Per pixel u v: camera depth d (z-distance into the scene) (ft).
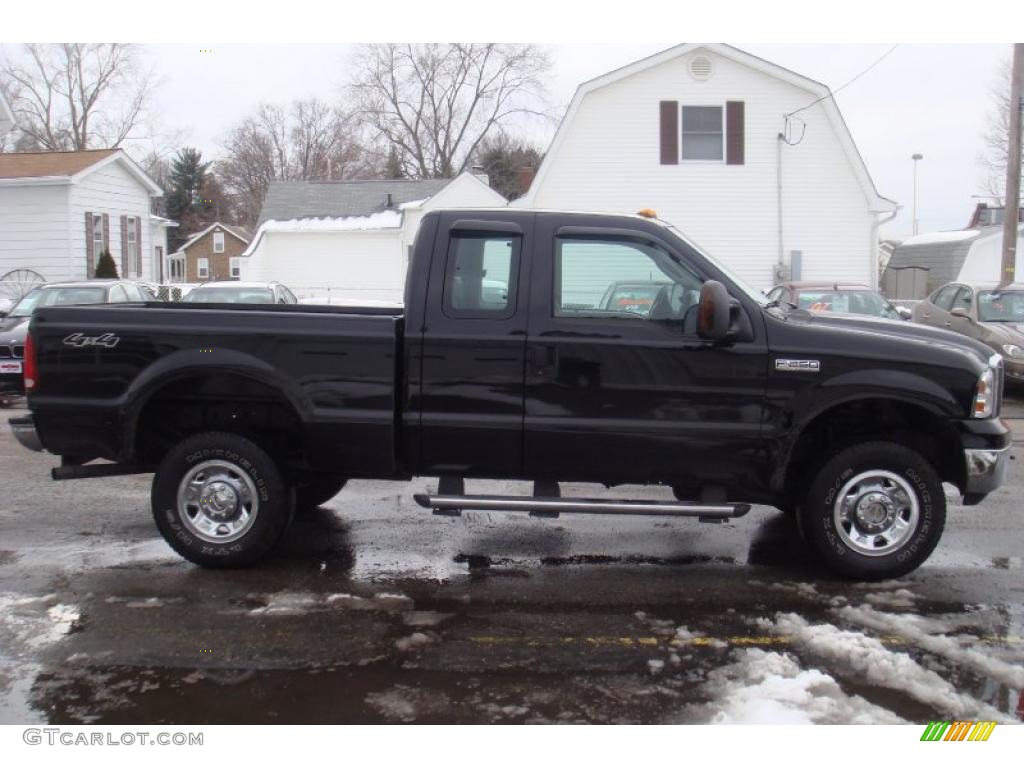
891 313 46.70
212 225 198.90
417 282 18.44
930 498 18.38
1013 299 47.44
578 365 18.13
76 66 159.63
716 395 18.07
